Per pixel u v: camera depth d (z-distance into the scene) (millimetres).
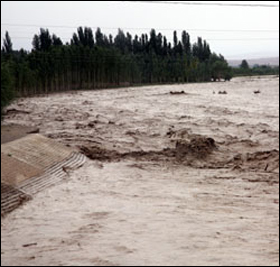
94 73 110625
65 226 17531
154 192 22953
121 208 19969
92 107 64375
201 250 14891
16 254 14688
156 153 33406
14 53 112875
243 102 71938
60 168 26750
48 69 97750
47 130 42562
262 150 34469
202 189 23812
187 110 60688
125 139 39125
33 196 21469
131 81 126375
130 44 146250
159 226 17484
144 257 14297
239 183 25203
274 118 51938
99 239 16047
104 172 27344
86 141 36625
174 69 136500
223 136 40500
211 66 148875
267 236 16344
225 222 18062
